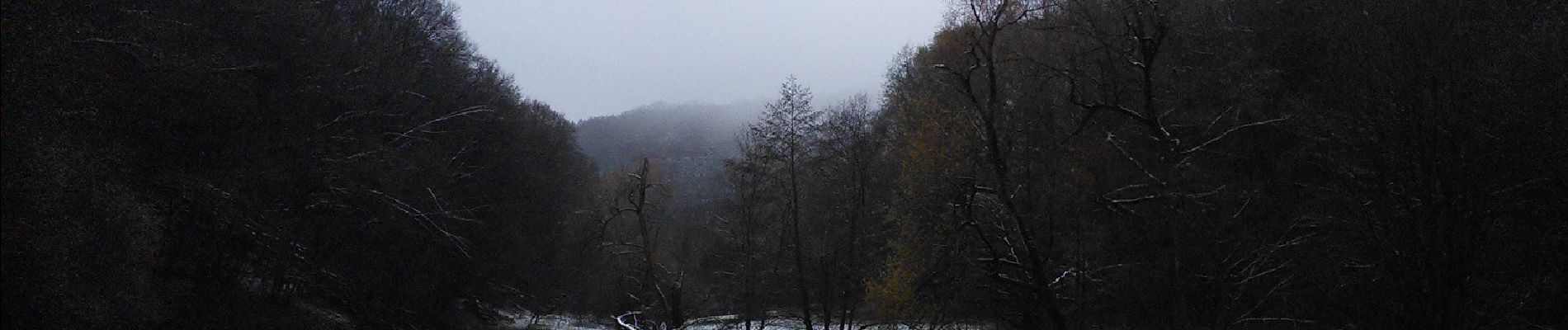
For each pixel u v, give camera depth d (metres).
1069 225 22.31
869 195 34.34
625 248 47.06
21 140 14.23
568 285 43.97
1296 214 20.73
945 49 24.52
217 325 22.48
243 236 23.98
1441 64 19.28
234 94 21.16
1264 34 23.58
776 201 36.66
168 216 20.70
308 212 26.56
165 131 20.39
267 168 22.84
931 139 23.66
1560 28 17.78
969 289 24.00
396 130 30.41
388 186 27.78
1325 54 22.44
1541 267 18.02
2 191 13.84
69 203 15.21
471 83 37.62
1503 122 18.05
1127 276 20.38
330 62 25.55
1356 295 20.31
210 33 20.86
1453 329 18.66
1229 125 21.22
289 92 23.83
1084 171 21.94
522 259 38.22
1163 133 19.81
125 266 16.70
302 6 24.72
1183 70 22.23
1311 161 21.36
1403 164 19.53
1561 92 17.02
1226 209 19.89
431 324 37.31
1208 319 19.09
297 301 30.47
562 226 41.97
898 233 28.31
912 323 25.17
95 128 17.64
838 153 35.62
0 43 13.87
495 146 37.88
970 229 22.92
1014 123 22.83
